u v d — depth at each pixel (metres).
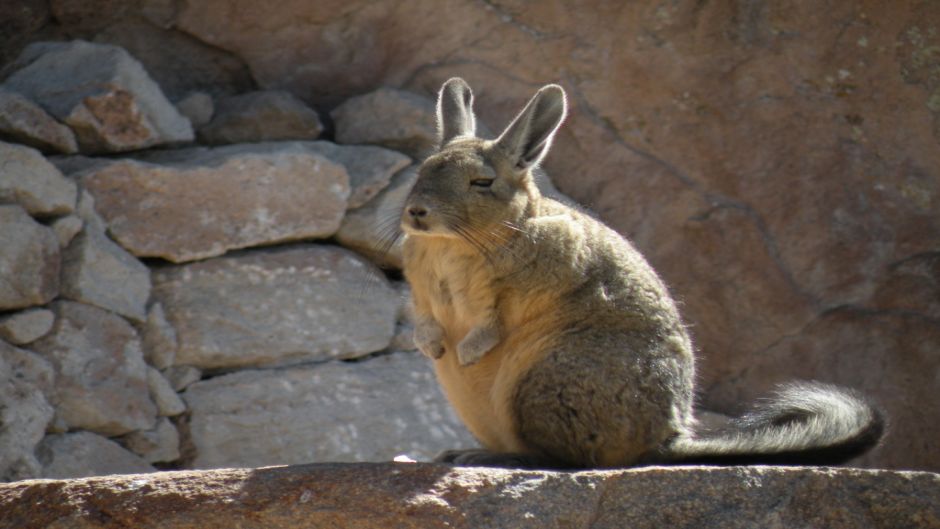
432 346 9.95
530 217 9.84
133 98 15.80
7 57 17.38
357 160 17.05
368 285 16.55
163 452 14.78
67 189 14.78
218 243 15.77
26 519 8.03
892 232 17.20
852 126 17.31
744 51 17.44
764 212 17.38
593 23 17.73
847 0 17.27
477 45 17.95
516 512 7.91
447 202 9.65
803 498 8.17
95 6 17.52
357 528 7.82
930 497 8.22
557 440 9.23
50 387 13.97
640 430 9.24
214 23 17.81
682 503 8.06
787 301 17.25
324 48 18.11
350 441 15.68
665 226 17.55
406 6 17.95
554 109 10.26
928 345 16.95
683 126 17.59
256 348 15.70
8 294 13.98
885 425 9.46
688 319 17.39
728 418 17.08
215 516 7.86
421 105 17.48
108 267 14.91
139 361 14.81
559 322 9.46
